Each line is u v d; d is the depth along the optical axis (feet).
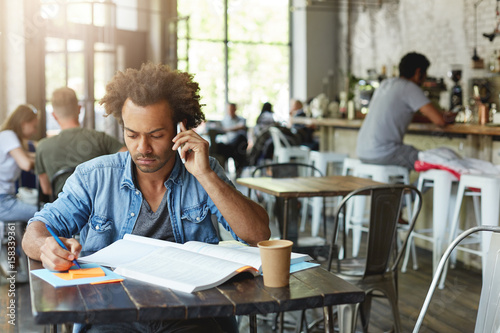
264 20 34.78
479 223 12.81
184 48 27.86
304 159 20.62
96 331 5.12
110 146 11.98
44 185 12.24
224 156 28.78
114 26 24.12
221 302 3.96
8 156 12.50
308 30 33.96
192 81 5.65
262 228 5.52
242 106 34.73
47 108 21.68
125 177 5.61
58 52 21.93
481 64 20.76
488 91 16.52
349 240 16.71
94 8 23.24
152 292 4.16
